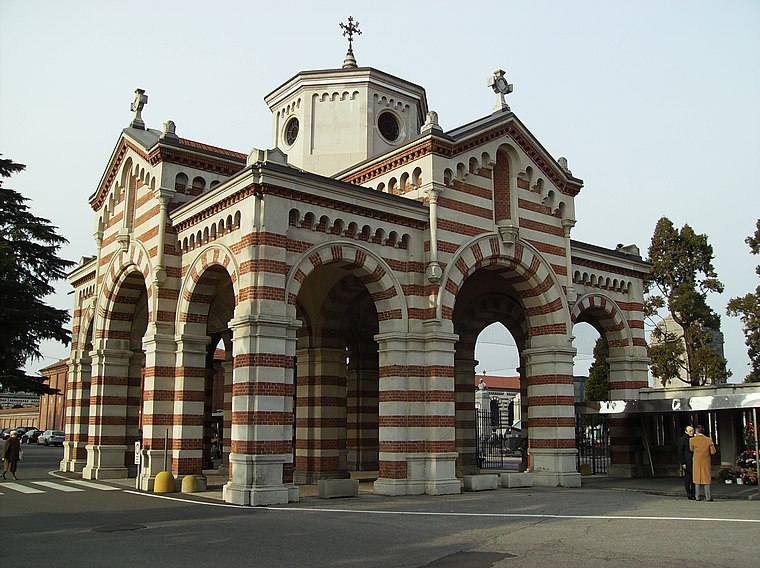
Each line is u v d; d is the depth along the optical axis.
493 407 60.78
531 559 10.90
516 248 24.86
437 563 10.69
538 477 24.78
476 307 31.12
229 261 20.33
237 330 19.09
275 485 18.39
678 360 40.00
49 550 12.02
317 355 27.20
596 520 15.14
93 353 27.78
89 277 33.94
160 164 23.69
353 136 30.23
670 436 29.97
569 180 26.95
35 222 41.25
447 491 21.27
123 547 12.23
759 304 35.97
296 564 10.71
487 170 24.89
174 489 21.34
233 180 20.05
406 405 21.62
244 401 18.45
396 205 22.31
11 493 21.34
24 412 103.81
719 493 21.67
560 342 25.45
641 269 31.97
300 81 30.88
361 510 17.05
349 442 32.47
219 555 11.46
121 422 27.30
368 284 22.31
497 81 26.42
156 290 23.05
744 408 23.62
